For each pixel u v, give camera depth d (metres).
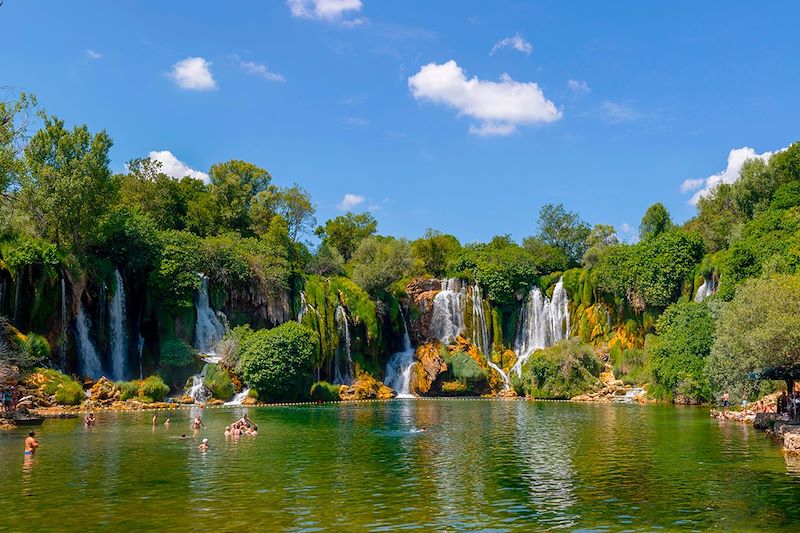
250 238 101.62
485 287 112.38
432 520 21.97
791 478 28.84
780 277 56.44
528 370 96.06
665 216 118.25
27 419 50.16
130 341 80.12
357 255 115.12
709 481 28.34
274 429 49.41
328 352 93.00
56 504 23.94
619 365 95.25
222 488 26.92
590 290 107.12
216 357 79.88
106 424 51.00
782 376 44.94
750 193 106.19
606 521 21.86
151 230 82.12
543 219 148.00
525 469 31.69
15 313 66.94
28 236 70.12
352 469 31.59
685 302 90.19
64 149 75.75
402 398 94.31
